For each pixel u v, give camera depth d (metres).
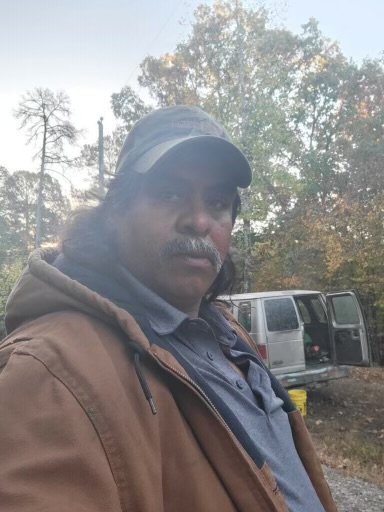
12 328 1.08
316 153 17.92
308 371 8.27
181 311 1.28
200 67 17.03
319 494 1.49
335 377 8.53
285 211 16.75
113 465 0.77
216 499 0.90
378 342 13.93
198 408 0.97
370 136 15.94
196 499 0.88
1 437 0.71
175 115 1.27
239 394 1.25
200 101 16.55
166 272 1.20
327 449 6.06
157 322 1.16
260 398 1.37
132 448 0.80
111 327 0.97
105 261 1.20
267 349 7.94
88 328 0.93
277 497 1.02
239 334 1.77
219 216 1.28
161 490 0.83
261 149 13.90
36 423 0.73
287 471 1.26
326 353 9.17
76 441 0.73
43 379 0.78
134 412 0.86
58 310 1.00
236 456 0.95
